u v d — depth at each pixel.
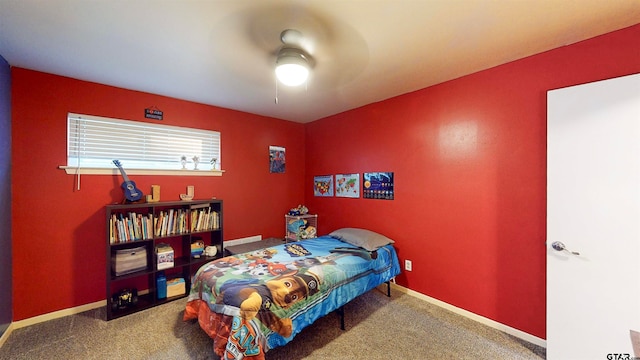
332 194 3.88
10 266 2.16
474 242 2.39
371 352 1.92
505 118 2.20
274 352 1.91
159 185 2.93
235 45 1.91
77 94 2.50
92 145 2.60
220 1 1.43
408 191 2.91
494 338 2.10
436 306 2.63
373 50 1.97
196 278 2.23
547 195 1.88
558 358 1.81
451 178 2.55
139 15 1.55
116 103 2.70
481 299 2.34
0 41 1.82
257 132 3.82
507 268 2.19
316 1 1.43
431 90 2.70
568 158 1.79
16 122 2.23
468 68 2.29
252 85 2.68
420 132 2.80
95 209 2.59
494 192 2.26
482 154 2.33
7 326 2.09
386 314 2.47
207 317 1.91
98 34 1.75
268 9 1.50
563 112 1.81
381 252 2.72
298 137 4.34
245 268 2.18
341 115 3.72
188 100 3.16
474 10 1.51
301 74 1.96
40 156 2.33
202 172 3.25
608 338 1.64
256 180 3.80
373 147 3.28
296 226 3.90
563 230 1.81
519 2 1.44
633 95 1.57
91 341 2.04
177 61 2.15
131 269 2.54
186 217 2.90
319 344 2.01
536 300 2.03
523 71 2.10
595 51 1.78
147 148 2.91
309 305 1.93
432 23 1.64
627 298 1.58
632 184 1.57
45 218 2.36
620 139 1.61
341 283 2.21
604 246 1.65
